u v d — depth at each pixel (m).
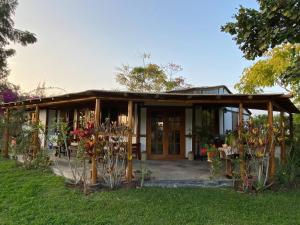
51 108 13.82
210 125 12.16
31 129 8.73
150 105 11.38
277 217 4.71
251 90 12.59
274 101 7.33
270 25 3.69
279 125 7.74
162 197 5.65
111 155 6.30
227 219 4.59
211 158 7.28
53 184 6.49
